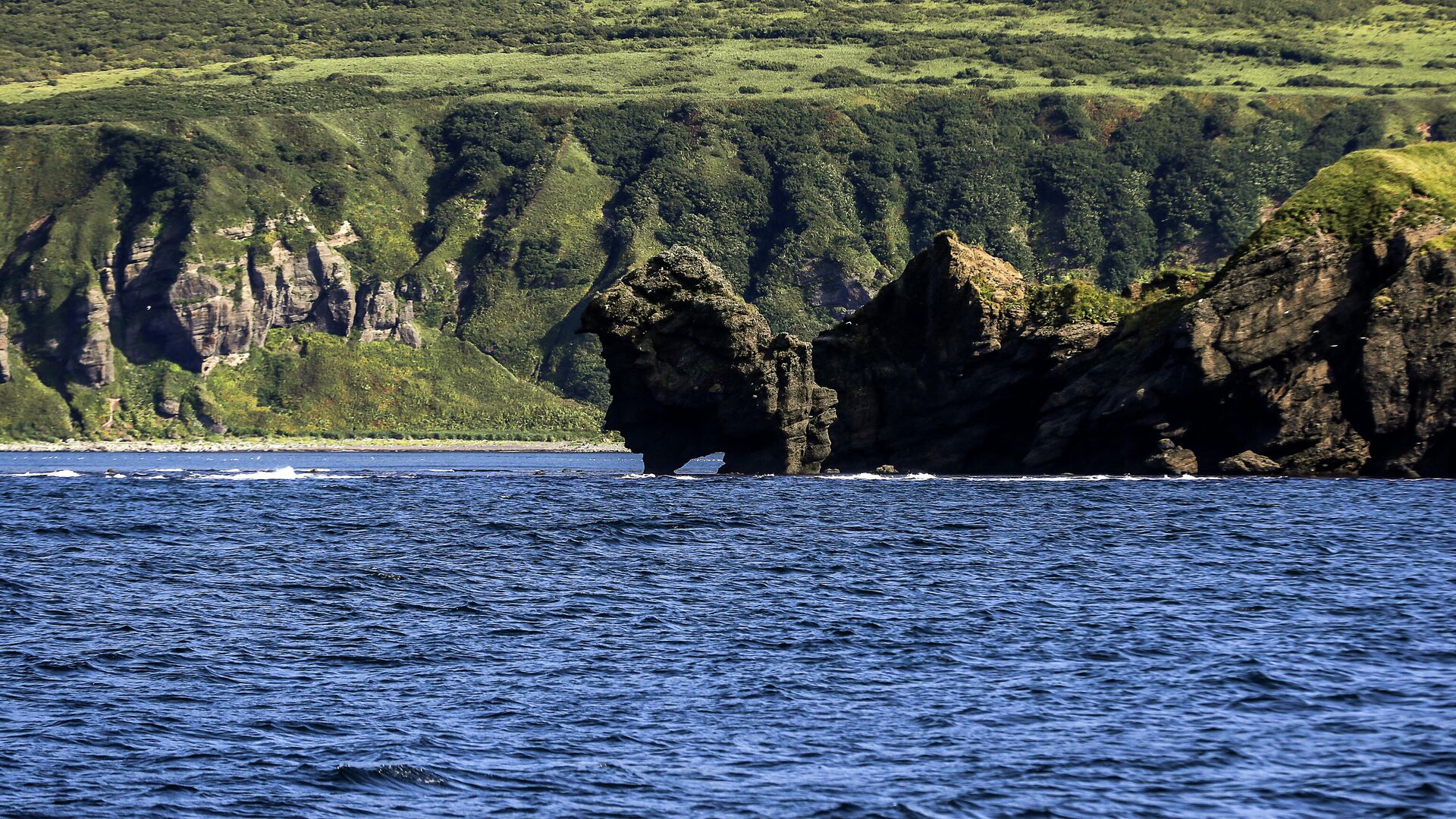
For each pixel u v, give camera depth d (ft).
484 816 330.75
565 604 613.11
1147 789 346.95
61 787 349.41
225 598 633.20
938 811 332.39
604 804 338.54
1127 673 466.29
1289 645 505.66
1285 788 346.33
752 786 350.64
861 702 431.84
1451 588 639.76
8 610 597.93
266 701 435.94
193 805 337.52
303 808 335.26
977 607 599.16
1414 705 418.51
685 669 478.59
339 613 593.01
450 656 501.56
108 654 503.61
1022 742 387.55
